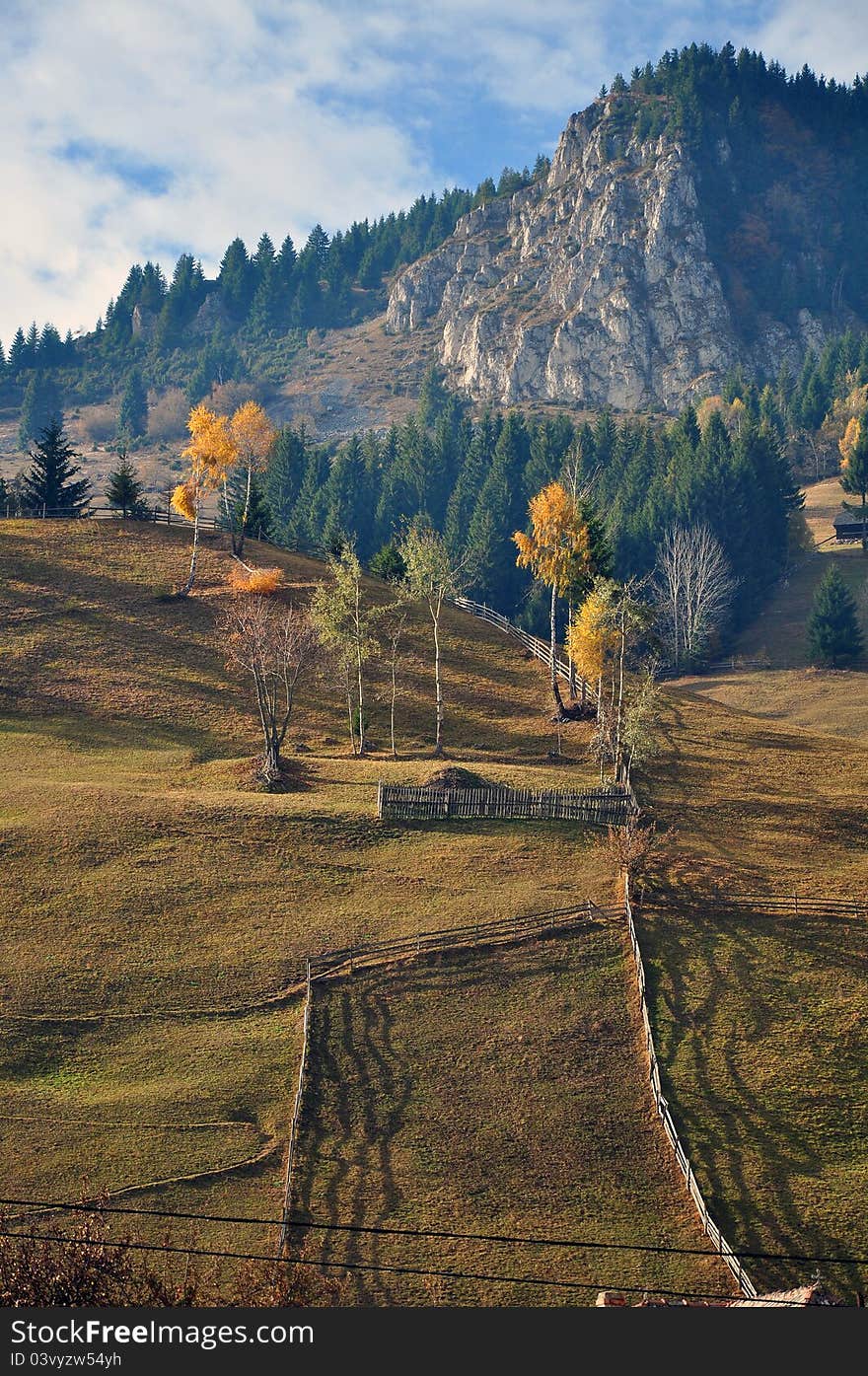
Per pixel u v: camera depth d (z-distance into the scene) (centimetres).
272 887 6575
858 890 6631
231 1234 4469
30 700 9038
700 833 7344
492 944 6119
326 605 9075
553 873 6769
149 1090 5200
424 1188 4734
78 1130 4944
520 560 10044
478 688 9969
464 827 7281
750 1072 5344
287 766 8156
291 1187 4706
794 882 6706
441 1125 5056
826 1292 3941
